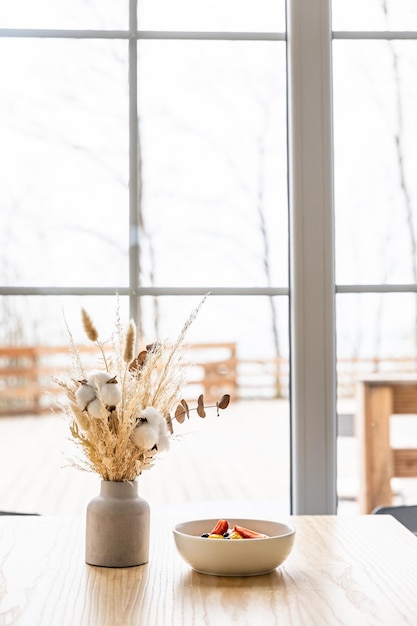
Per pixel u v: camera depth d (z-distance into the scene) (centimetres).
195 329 255
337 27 261
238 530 147
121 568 144
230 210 288
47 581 135
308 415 240
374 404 337
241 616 117
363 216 266
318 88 245
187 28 262
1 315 276
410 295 262
